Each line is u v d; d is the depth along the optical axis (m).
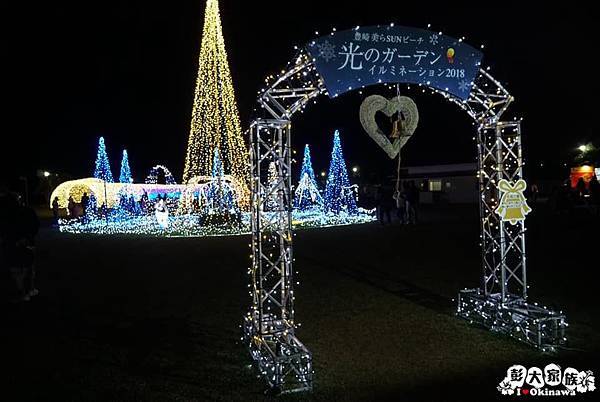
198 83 20.36
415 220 21.66
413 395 4.74
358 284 9.76
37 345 6.44
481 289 7.54
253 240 6.00
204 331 6.95
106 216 27.28
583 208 20.34
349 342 6.31
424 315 7.46
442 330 6.73
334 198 27.33
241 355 5.98
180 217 25.97
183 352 6.10
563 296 8.20
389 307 7.97
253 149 5.87
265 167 6.88
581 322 6.82
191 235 19.78
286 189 5.86
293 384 5.02
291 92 5.66
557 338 6.10
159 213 22.81
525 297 6.86
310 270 11.42
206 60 19.89
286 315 6.40
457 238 16.56
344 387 4.96
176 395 4.87
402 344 6.19
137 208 30.22
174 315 7.80
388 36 5.93
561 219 21.72
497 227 7.16
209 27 19.58
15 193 9.16
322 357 5.80
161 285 10.09
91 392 4.98
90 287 10.07
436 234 17.86
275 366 4.86
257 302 5.99
